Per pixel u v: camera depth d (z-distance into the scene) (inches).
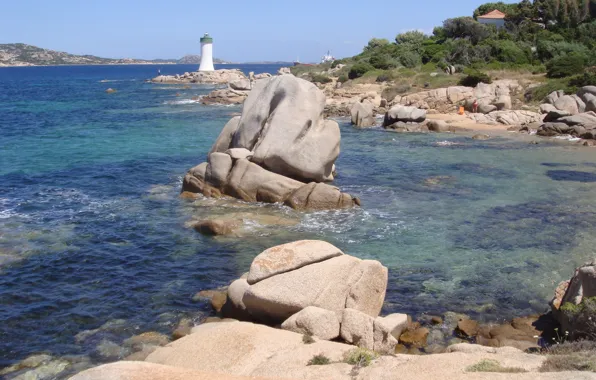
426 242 701.9
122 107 2556.6
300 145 920.3
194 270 611.5
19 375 408.8
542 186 995.9
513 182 1031.0
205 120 2030.0
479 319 502.3
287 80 967.0
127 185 992.2
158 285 572.1
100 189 961.5
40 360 429.7
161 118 2092.8
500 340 450.6
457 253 663.8
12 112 2276.1
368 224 774.5
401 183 1029.2
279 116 932.6
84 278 587.2
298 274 470.3
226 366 369.1
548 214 817.5
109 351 442.6
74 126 1834.4
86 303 529.3
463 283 578.9
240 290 488.4
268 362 366.0
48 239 700.0
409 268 618.5
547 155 1310.3
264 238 711.1
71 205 858.1
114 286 568.4
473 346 398.3
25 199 889.5
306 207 844.6
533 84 2292.1
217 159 904.9
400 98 2337.6
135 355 432.8
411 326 482.0
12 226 748.0
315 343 396.2
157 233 728.3
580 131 1581.0
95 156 1273.4
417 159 1273.4
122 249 671.1
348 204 856.9
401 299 541.6
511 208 852.6
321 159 929.5
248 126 960.9
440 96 2224.4
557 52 2672.2
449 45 3107.8
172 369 323.9
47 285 568.4
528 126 1750.7
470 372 314.8
